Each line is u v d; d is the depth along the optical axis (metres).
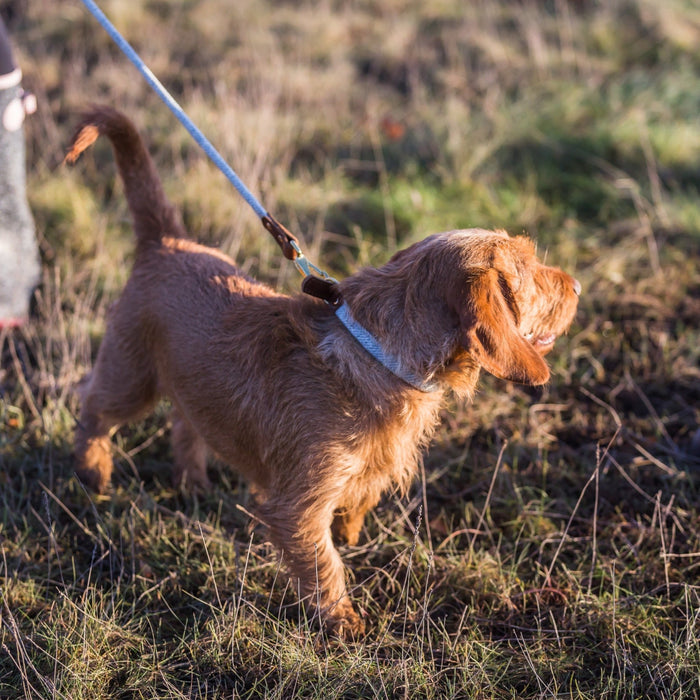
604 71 7.65
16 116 4.39
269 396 2.98
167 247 3.51
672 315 4.97
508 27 8.61
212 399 3.16
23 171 4.59
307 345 2.94
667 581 3.24
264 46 8.01
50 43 7.99
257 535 3.57
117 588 3.21
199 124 6.47
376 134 6.64
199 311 3.26
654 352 4.70
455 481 3.94
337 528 3.53
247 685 2.91
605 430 4.20
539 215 5.78
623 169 6.29
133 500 3.76
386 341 2.83
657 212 5.70
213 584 3.28
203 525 3.54
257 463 3.15
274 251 5.26
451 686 2.80
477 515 3.71
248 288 3.31
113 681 2.91
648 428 4.20
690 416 4.27
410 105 7.17
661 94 7.12
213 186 5.66
